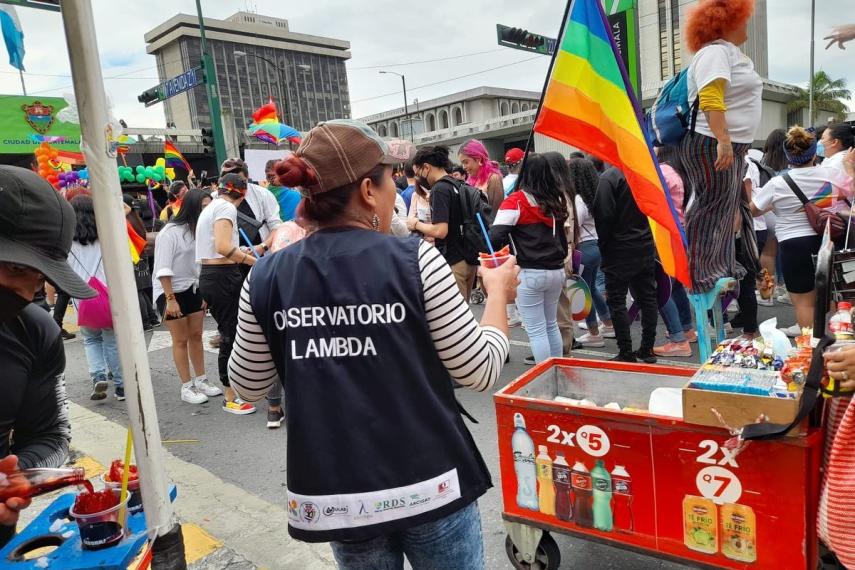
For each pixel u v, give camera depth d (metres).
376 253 1.43
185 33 92.69
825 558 2.23
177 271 5.21
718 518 2.04
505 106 75.31
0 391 1.72
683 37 3.70
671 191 4.20
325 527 1.38
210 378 6.18
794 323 6.14
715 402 1.95
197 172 34.25
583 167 5.99
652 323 5.20
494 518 3.18
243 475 3.94
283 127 8.68
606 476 2.24
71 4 1.89
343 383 1.39
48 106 13.64
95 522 2.06
